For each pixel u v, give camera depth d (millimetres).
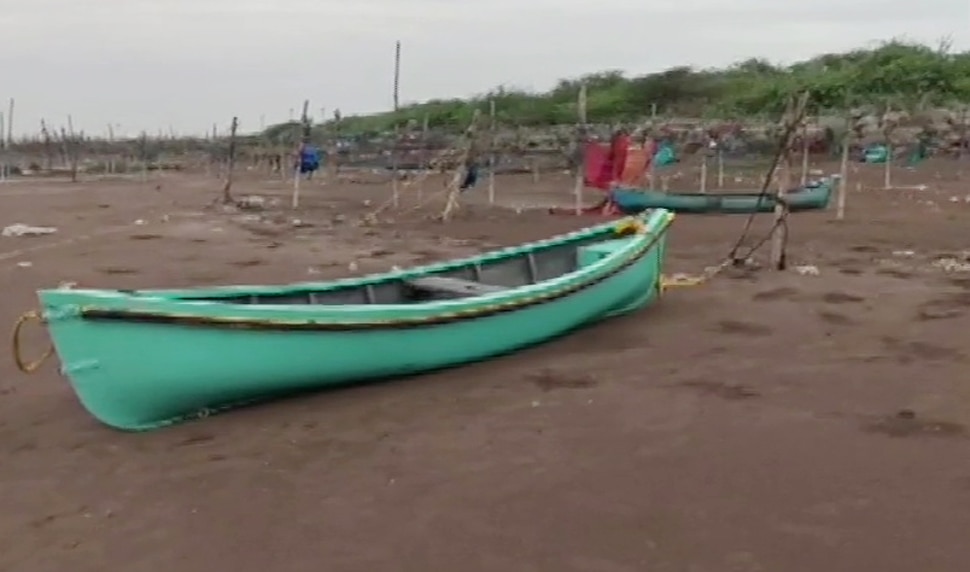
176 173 76625
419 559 6762
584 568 6543
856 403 9633
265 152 80625
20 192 47781
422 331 10766
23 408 10398
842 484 7668
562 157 55188
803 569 6410
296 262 20172
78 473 8539
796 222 26609
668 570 6469
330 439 9094
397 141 52094
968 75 63438
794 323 13211
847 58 73000
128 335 8859
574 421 9344
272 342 9602
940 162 50406
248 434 9289
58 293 8703
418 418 9609
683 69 76938
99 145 105750
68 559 6980
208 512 7648
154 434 9398
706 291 15734
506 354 11883
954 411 9273
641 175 32844
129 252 21656
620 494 7641
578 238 14938
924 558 6492
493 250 21984
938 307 14000
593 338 12781
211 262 20156
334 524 7344
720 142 44844
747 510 7277
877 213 28750
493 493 7766
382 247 22609
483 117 56156
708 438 8758
